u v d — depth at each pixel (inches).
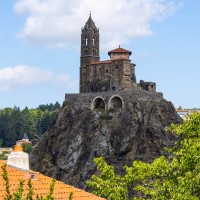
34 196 1422.2
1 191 1413.6
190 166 1775.3
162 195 1765.5
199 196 1723.7
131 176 1968.5
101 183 1999.3
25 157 1747.0
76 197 1562.5
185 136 2020.2
